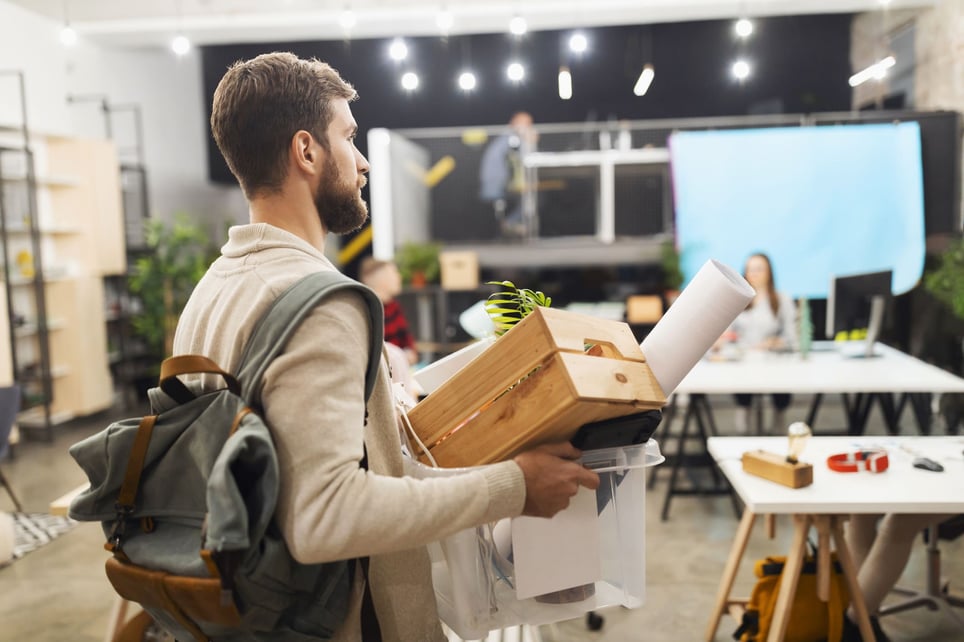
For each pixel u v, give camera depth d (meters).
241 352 0.95
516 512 0.95
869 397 4.63
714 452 2.63
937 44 5.51
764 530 3.80
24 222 6.09
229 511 0.81
